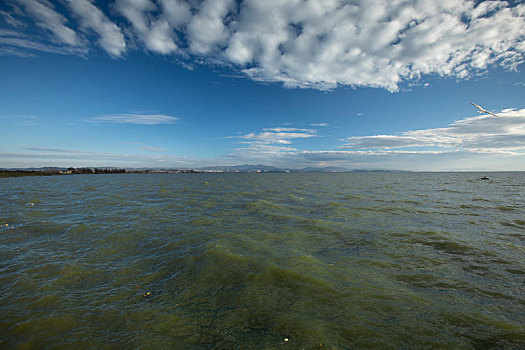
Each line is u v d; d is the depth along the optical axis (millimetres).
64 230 16312
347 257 11578
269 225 17484
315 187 51375
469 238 14180
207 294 8430
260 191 42188
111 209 23922
